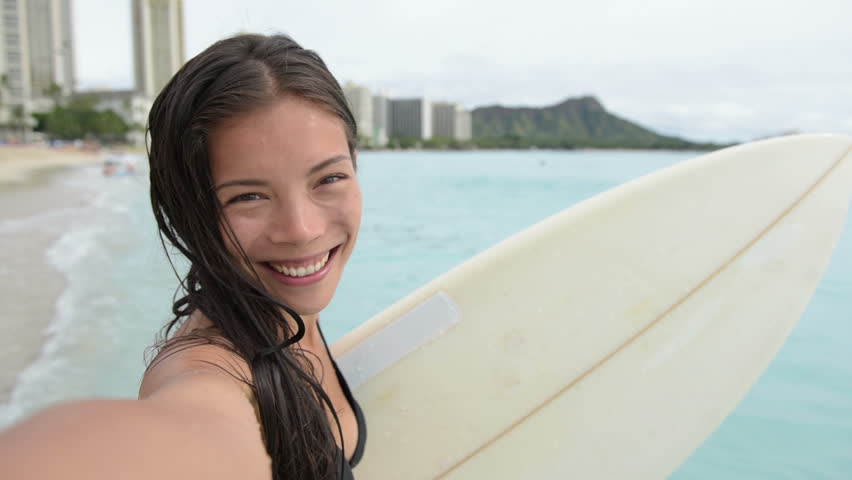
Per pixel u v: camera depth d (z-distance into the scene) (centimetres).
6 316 354
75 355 291
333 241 60
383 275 477
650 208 130
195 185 56
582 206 130
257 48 56
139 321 341
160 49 7138
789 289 134
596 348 121
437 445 108
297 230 56
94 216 892
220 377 48
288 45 58
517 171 1834
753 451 203
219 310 58
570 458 115
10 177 2159
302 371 64
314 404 64
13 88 7394
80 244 625
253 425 44
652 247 128
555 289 123
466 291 121
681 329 126
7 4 7306
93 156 4494
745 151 138
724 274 130
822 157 140
